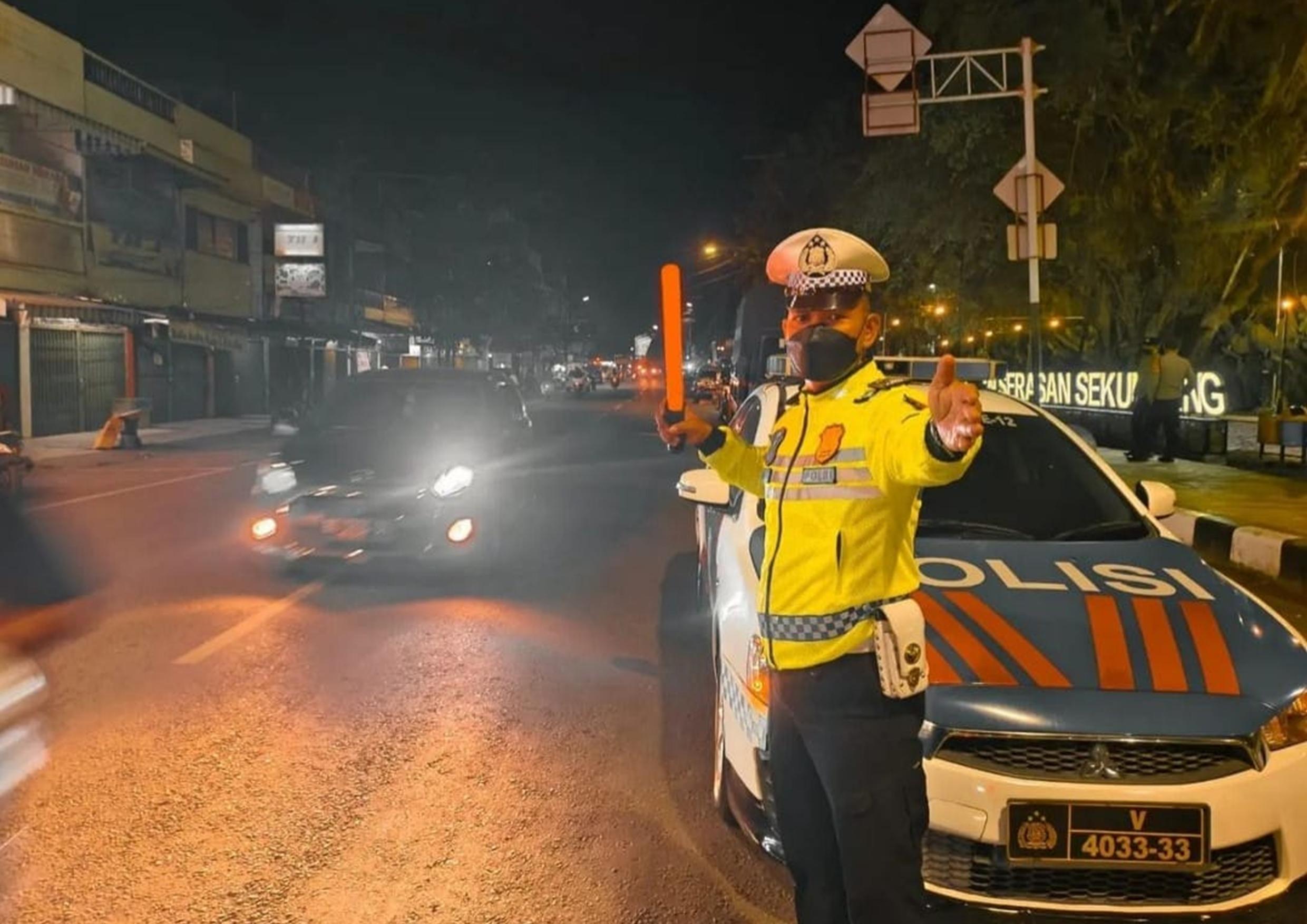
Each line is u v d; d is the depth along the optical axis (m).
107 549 11.10
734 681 4.08
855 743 2.82
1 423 16.42
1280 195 18.05
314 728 5.86
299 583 9.41
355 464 9.64
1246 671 3.68
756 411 6.28
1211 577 4.38
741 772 3.95
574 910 4.04
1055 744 3.49
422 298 64.00
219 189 33.97
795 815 3.02
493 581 9.56
